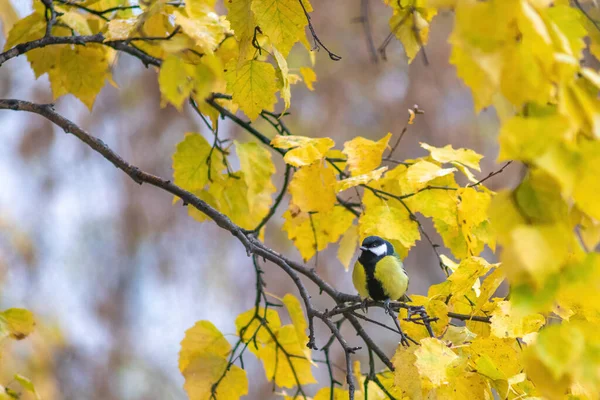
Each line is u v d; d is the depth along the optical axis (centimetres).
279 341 830
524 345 601
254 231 801
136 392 1870
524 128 339
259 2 579
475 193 738
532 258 337
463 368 529
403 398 614
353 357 1891
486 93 369
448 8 356
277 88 662
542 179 360
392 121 1911
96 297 1928
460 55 369
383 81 1981
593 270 346
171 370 1961
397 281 920
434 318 604
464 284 625
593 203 341
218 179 870
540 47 337
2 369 880
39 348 1295
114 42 777
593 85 353
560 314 521
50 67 870
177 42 620
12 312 721
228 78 670
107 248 1977
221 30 696
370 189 790
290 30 588
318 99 1955
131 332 1948
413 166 729
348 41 1966
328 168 743
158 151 1922
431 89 1906
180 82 548
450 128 1895
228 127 1883
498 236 368
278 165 1856
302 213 815
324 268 1917
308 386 1858
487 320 605
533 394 582
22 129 1905
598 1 448
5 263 1708
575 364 360
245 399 1889
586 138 343
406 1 654
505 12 338
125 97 1923
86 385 1778
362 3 646
